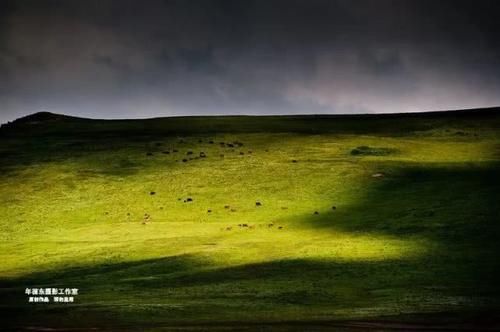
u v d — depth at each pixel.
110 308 48.19
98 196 97.62
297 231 75.81
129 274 62.56
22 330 41.88
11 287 59.88
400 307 46.84
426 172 99.88
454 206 79.81
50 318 45.41
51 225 86.62
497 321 41.88
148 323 43.44
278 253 66.44
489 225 71.06
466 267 58.34
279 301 50.16
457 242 66.44
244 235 75.38
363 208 84.06
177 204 92.25
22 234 83.25
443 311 45.00
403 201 85.12
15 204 95.88
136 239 76.56
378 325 41.47
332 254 64.75
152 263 65.81
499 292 50.69
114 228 83.06
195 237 75.81
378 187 93.56
